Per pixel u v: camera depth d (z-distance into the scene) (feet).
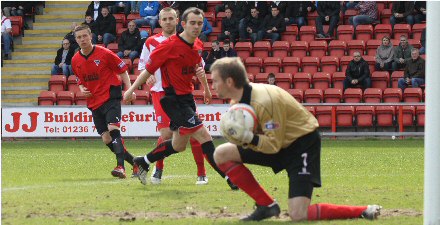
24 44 200.54
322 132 159.94
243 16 186.60
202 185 77.30
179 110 71.36
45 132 160.04
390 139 157.28
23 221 53.31
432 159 47.85
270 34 184.55
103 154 124.88
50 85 177.68
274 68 177.17
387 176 87.20
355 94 164.55
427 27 48.06
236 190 72.02
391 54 171.22
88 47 85.10
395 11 186.09
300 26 189.16
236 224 51.06
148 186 76.18
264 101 49.39
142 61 82.38
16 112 160.25
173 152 74.69
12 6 204.23
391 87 169.58
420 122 160.04
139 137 157.89
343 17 193.36
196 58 71.51
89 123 159.33
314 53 181.88
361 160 110.93
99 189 73.10
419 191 71.61
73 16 207.41
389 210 58.70
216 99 168.04
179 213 57.26
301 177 51.11
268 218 52.90
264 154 51.90
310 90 166.09
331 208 52.19
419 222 52.06
